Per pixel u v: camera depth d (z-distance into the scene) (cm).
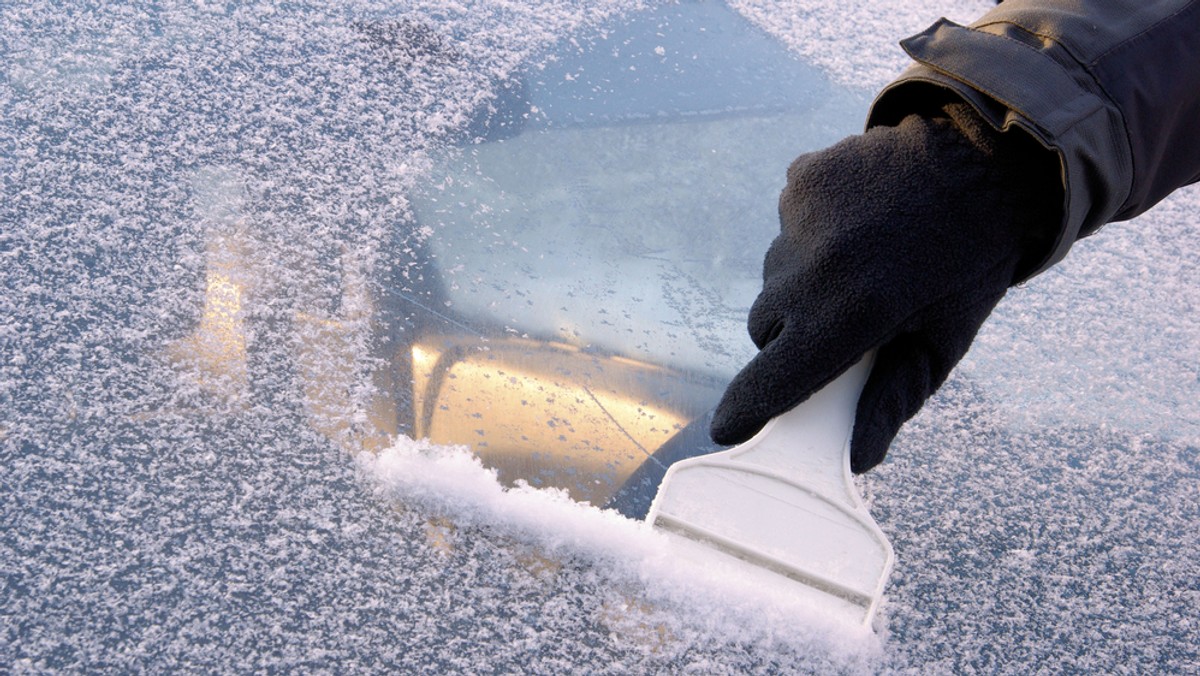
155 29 129
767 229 128
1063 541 116
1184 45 115
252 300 115
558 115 131
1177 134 117
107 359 111
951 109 115
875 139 115
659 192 128
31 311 112
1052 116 111
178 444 109
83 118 121
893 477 117
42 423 109
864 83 142
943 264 112
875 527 110
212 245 117
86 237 116
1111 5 115
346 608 106
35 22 127
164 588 105
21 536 105
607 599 108
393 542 108
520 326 118
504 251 121
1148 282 134
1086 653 111
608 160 129
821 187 115
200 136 122
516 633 106
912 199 112
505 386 115
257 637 104
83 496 107
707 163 131
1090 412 123
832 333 111
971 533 115
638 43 140
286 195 120
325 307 116
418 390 114
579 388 116
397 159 124
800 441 112
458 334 116
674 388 117
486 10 138
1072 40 113
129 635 104
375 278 118
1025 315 129
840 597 109
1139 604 114
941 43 115
